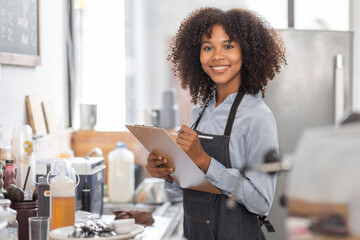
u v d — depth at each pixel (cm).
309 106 370
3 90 279
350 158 89
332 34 372
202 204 212
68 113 419
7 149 250
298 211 95
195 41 224
